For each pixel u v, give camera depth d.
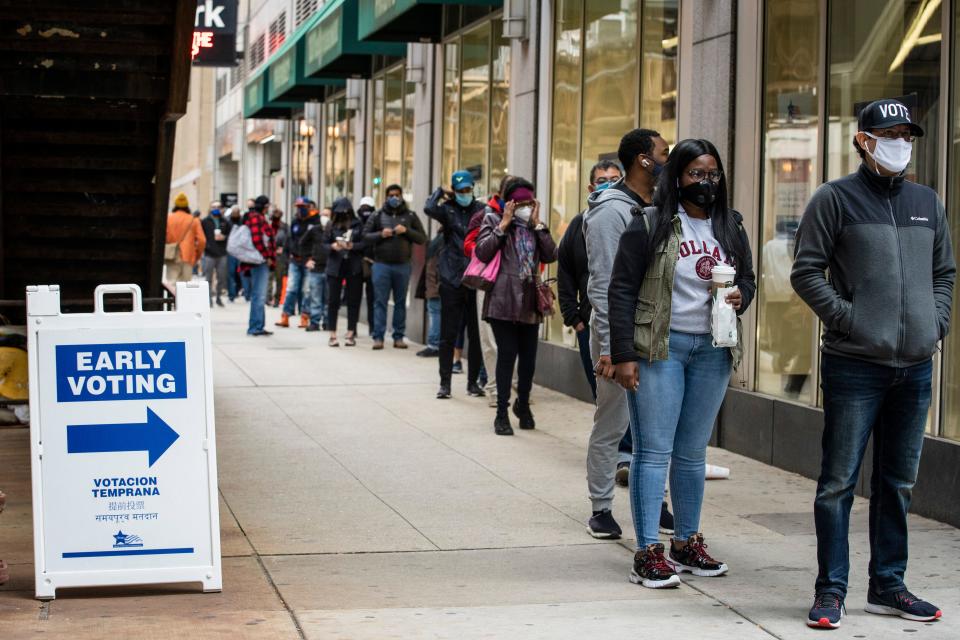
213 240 28.75
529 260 11.60
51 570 6.34
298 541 7.80
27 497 8.95
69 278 12.70
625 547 7.72
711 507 8.82
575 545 7.77
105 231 12.21
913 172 8.98
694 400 6.87
